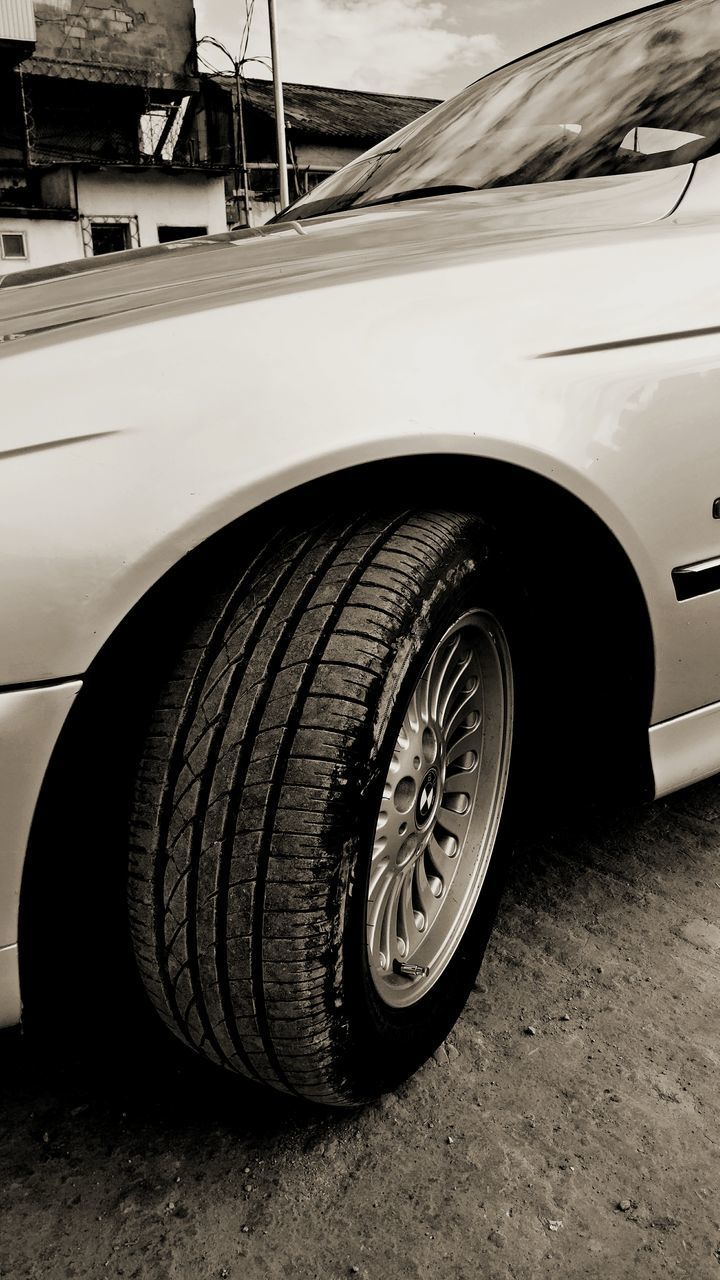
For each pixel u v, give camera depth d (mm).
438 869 1487
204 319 1109
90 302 1342
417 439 1142
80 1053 1457
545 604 1594
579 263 1395
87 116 23000
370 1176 1235
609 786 1707
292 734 1081
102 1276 1110
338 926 1094
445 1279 1095
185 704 1124
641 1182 1213
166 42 22828
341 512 1225
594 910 1781
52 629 965
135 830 1125
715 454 1472
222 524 1038
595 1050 1439
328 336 1145
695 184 1751
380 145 2766
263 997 1098
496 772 1563
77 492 977
